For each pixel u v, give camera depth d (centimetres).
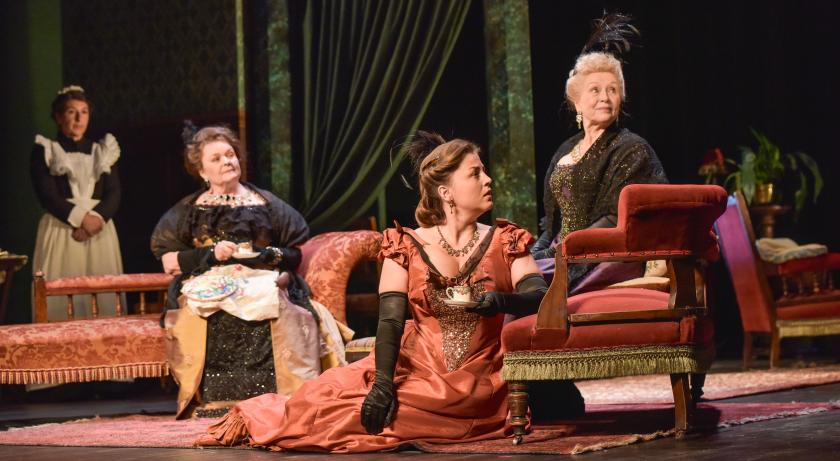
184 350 1002
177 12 1552
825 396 933
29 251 1591
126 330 1063
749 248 1338
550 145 1720
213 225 1045
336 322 1067
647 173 838
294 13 1415
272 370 1002
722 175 1739
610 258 652
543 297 664
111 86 1603
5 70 1617
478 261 696
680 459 565
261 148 1422
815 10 1809
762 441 626
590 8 1781
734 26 1850
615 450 614
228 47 1509
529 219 1258
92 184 1449
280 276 1035
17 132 1606
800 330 1316
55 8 1617
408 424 664
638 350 656
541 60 1714
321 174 1380
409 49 1326
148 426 915
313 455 661
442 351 688
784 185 1803
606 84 855
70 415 1125
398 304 682
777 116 1831
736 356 1662
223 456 672
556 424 773
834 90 1800
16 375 1034
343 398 679
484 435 678
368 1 1352
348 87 1380
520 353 657
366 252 1090
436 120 1398
